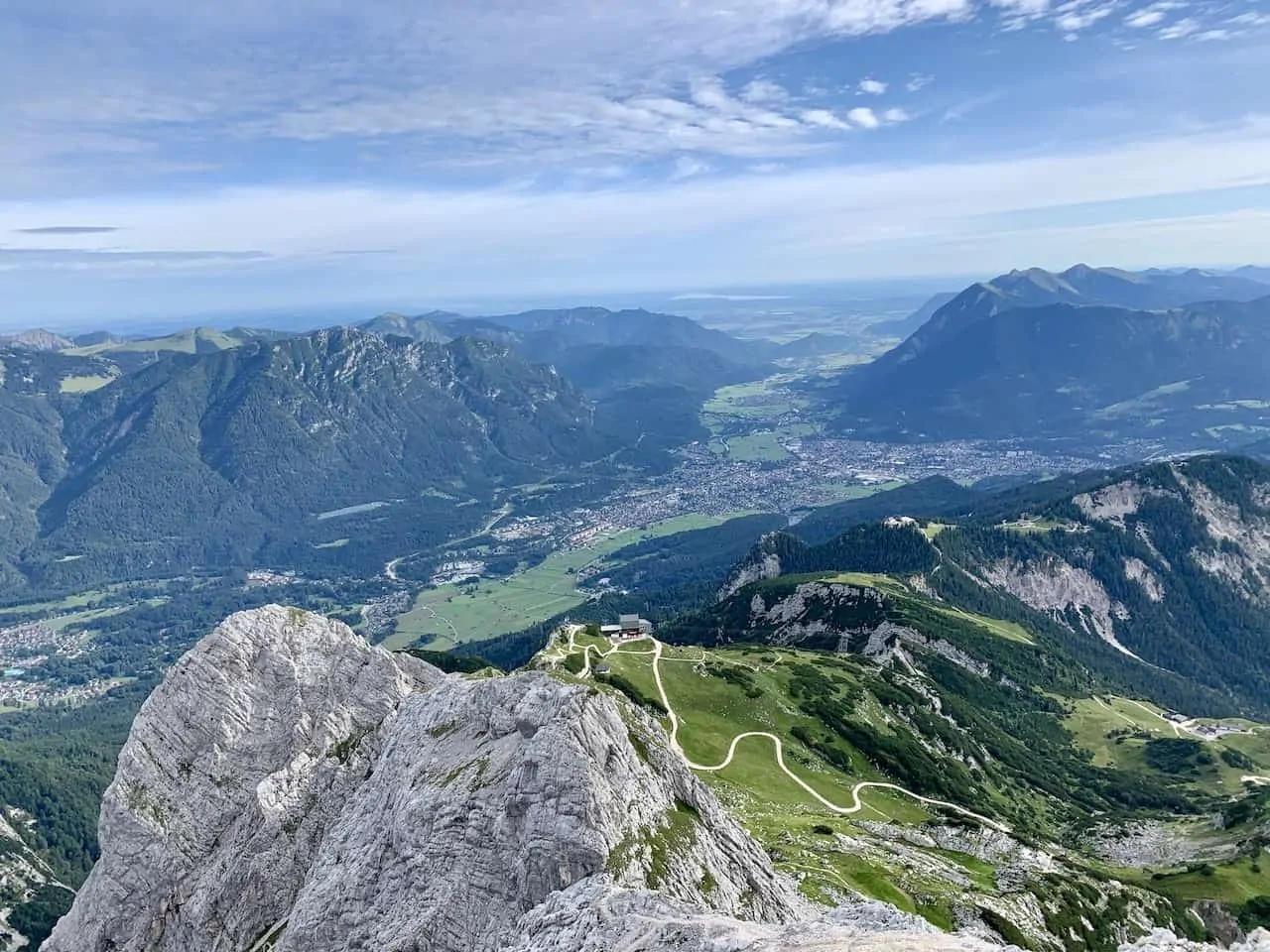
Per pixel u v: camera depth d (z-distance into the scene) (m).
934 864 123.31
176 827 105.25
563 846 66.25
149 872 102.81
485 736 84.69
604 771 71.75
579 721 73.12
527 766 71.56
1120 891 132.88
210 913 97.94
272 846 100.69
